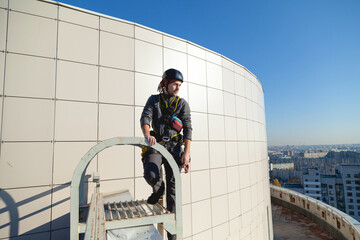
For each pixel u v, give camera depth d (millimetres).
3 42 3377
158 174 1882
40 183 3408
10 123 3307
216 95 6062
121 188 4066
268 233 8305
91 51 4066
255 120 8172
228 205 5895
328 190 125500
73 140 3736
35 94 3518
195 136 5305
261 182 8062
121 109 4258
